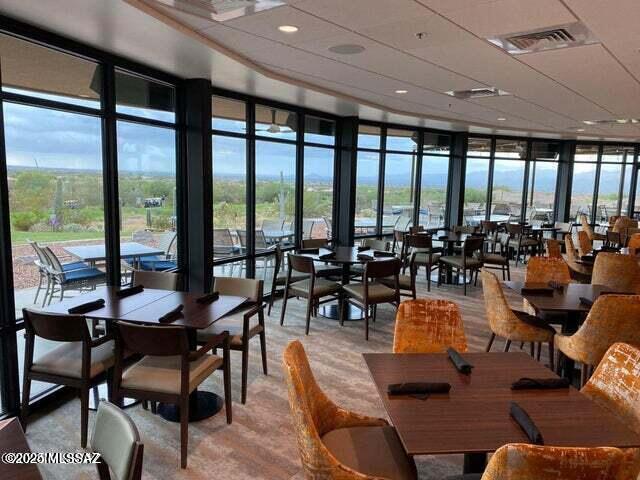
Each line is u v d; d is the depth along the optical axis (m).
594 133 9.59
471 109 6.83
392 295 4.93
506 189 10.54
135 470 1.28
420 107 6.77
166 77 4.53
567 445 1.56
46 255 3.42
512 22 3.07
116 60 3.85
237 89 5.37
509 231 9.22
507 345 3.81
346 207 7.54
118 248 4.07
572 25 3.11
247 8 2.90
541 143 10.80
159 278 3.93
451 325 2.69
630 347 2.04
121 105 4.12
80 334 2.69
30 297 3.30
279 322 5.26
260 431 2.98
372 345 4.59
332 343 4.62
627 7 2.75
